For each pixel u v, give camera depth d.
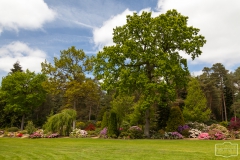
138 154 9.38
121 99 29.19
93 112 54.19
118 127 22.31
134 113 27.31
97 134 23.23
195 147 12.19
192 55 21.59
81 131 22.83
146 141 16.58
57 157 9.07
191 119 29.95
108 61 21.31
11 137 23.05
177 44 21.66
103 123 25.88
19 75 35.91
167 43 21.75
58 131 22.27
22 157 9.28
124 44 20.36
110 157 8.75
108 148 11.81
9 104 35.00
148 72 21.89
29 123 24.05
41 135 21.48
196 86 31.06
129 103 29.45
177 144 14.16
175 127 21.58
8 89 35.81
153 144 14.33
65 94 31.23
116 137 20.34
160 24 20.00
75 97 32.88
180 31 20.06
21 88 35.31
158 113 24.58
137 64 21.73
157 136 20.00
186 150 10.66
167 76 19.83
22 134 24.52
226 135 18.47
